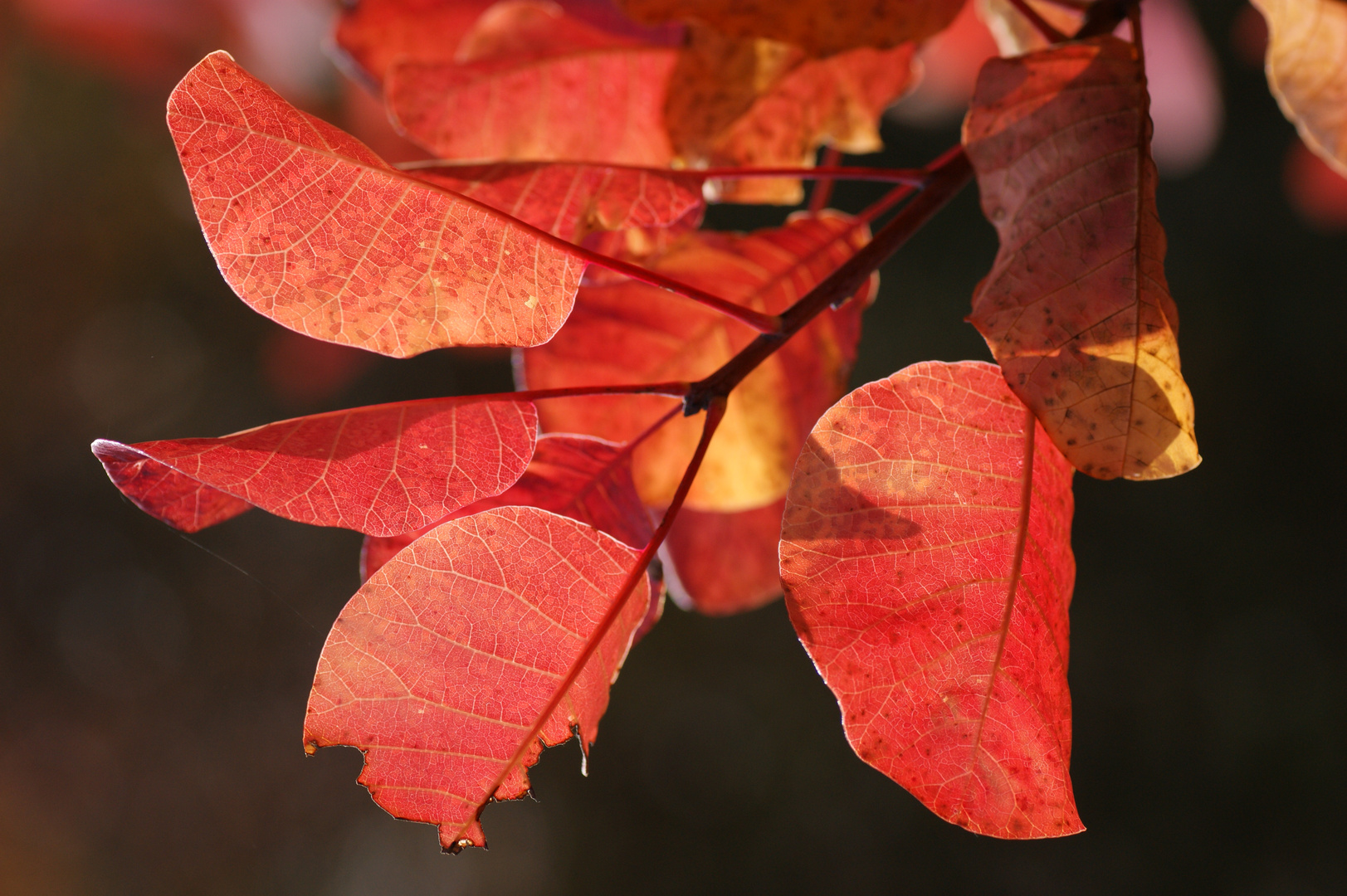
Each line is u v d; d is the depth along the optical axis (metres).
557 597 0.39
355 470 0.39
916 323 2.37
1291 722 2.15
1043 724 0.39
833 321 0.47
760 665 2.49
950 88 0.79
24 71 2.00
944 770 0.39
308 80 0.92
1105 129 0.39
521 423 0.39
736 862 2.37
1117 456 0.38
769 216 2.21
